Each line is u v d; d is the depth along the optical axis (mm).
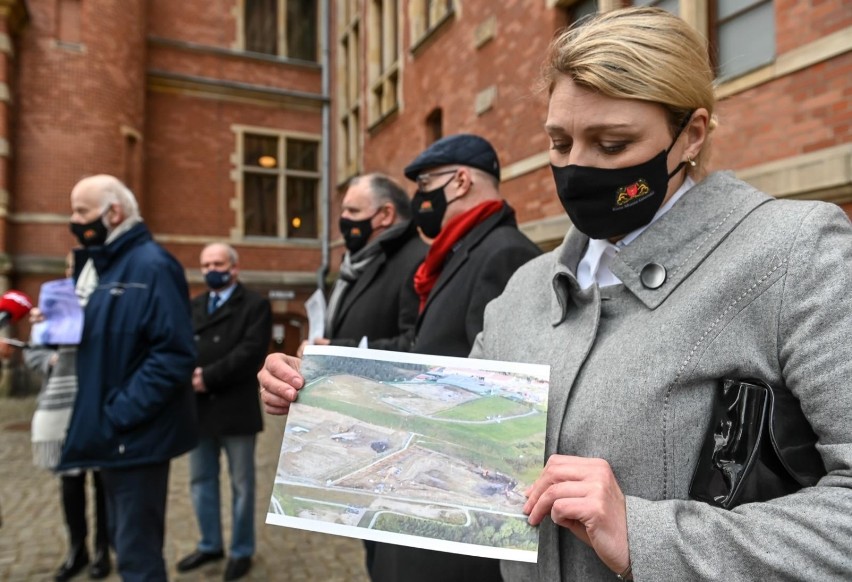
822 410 719
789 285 766
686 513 760
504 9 7059
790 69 3754
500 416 955
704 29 4375
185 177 12812
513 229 1907
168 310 2311
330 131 14258
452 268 1874
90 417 2232
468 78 7953
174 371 2271
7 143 9898
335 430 1019
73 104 10484
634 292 894
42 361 3061
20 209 10211
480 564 1493
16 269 9992
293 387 1070
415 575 1559
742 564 700
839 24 3479
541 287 1128
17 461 5961
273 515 978
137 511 2260
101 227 2395
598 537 755
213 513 3539
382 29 11711
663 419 810
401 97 10281
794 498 712
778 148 3877
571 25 974
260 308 3590
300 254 14016
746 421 764
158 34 12688
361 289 2695
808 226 791
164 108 12688
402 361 1045
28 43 10266
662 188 903
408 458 968
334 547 3811
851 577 653
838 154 3432
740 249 826
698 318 816
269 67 13805
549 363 987
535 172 6504
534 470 906
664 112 885
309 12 14531
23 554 3730
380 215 2848
